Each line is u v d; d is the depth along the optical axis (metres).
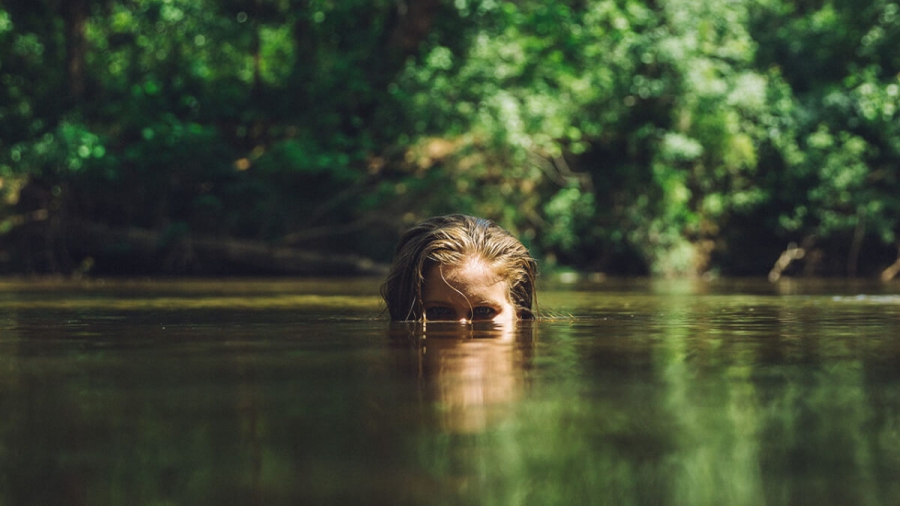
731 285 6.71
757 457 0.58
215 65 13.39
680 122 12.91
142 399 0.86
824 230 13.04
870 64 14.09
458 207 12.05
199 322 2.18
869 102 12.62
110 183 11.20
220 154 11.80
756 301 3.61
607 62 12.74
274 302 3.43
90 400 0.86
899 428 0.69
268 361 1.21
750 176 13.59
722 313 2.59
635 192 13.05
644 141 13.07
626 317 2.39
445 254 2.13
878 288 5.79
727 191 13.51
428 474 0.54
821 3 15.63
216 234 11.73
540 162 13.16
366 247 12.09
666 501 0.48
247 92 13.02
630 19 13.20
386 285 2.32
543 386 0.93
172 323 2.14
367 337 1.64
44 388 0.95
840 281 8.59
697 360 1.22
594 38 13.20
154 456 0.60
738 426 0.70
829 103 13.18
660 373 1.06
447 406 0.80
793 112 13.23
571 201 12.73
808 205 13.29
